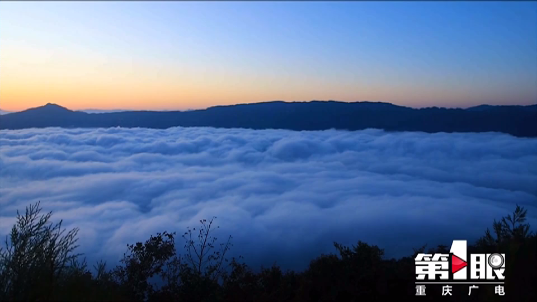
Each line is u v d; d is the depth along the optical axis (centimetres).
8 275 487
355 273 502
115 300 488
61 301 456
